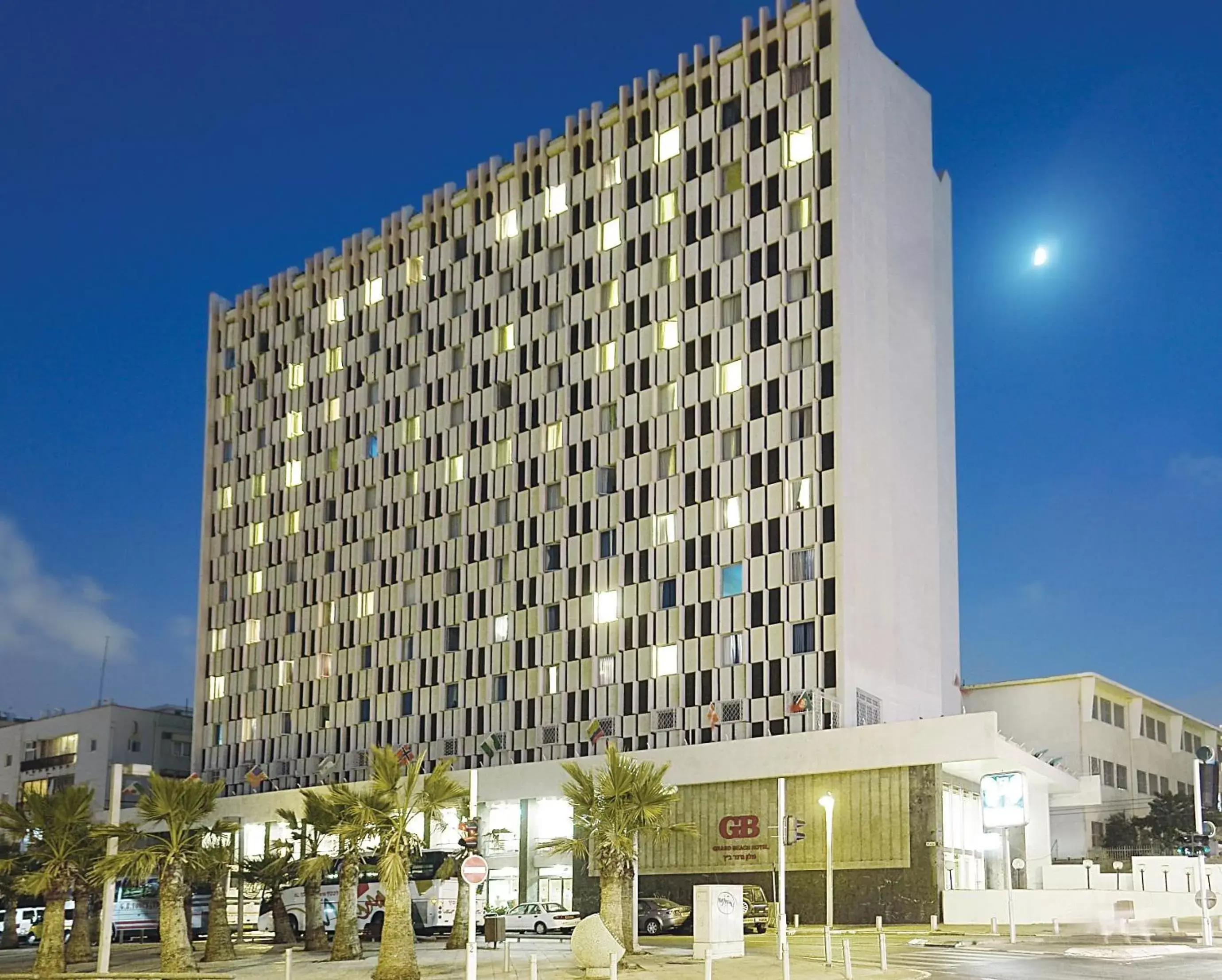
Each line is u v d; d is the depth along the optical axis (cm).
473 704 8538
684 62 8131
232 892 8319
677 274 7925
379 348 9706
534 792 7638
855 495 7069
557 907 5934
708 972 2828
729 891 3953
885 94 8031
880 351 7556
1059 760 8506
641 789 4031
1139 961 3569
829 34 7506
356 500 9606
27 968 5062
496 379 8831
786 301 7394
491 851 7862
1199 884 4359
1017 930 5259
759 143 7688
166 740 12081
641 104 8331
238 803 9219
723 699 7219
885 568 7294
